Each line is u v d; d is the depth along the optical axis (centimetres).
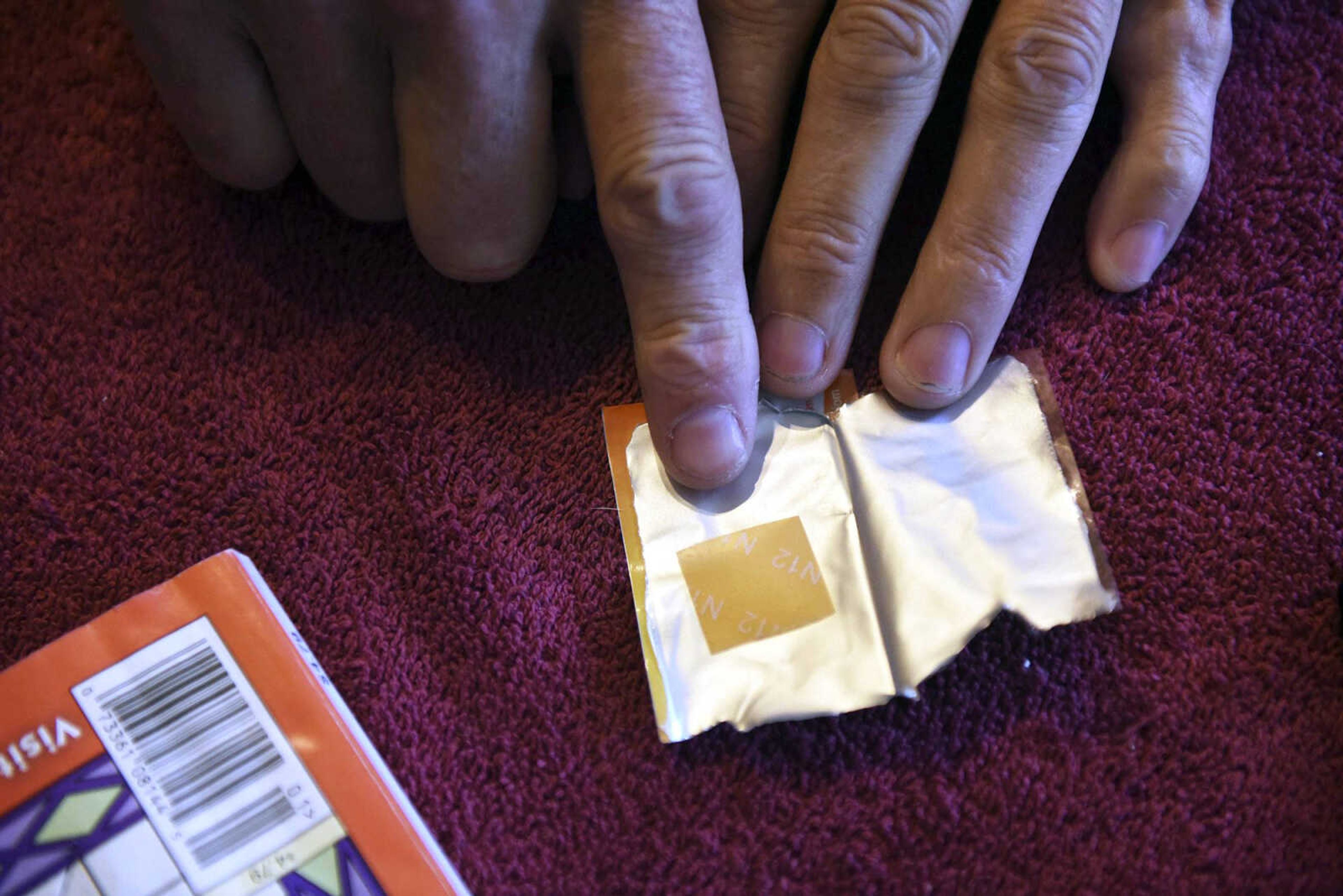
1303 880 33
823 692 33
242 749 32
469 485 34
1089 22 33
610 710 33
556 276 35
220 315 35
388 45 31
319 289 35
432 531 34
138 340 35
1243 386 35
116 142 36
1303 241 36
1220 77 36
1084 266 36
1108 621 34
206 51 32
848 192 33
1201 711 33
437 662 34
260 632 33
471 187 32
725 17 34
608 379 35
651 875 33
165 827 32
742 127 34
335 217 36
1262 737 33
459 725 33
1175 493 34
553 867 33
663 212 31
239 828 32
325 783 32
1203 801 33
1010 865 33
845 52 33
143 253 35
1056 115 34
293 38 31
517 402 35
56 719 32
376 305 35
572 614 34
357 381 35
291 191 36
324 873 32
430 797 33
